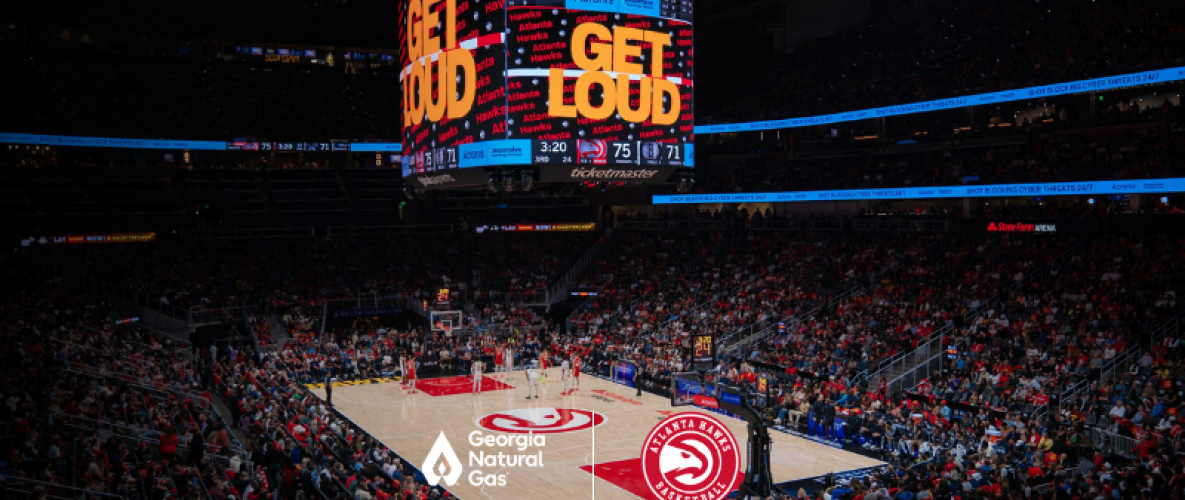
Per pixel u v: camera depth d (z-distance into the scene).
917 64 48.84
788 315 39.22
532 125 22.19
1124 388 25.30
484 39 22.55
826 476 23.23
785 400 30.59
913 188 42.22
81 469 18.53
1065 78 38.22
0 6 47.34
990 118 46.47
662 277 48.94
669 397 34.84
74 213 47.69
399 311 48.72
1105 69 36.75
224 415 29.22
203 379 32.75
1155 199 36.78
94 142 48.44
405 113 25.89
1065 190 36.06
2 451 17.97
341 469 20.72
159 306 41.88
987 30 47.25
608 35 22.64
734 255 48.28
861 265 41.66
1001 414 25.75
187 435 22.84
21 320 32.16
